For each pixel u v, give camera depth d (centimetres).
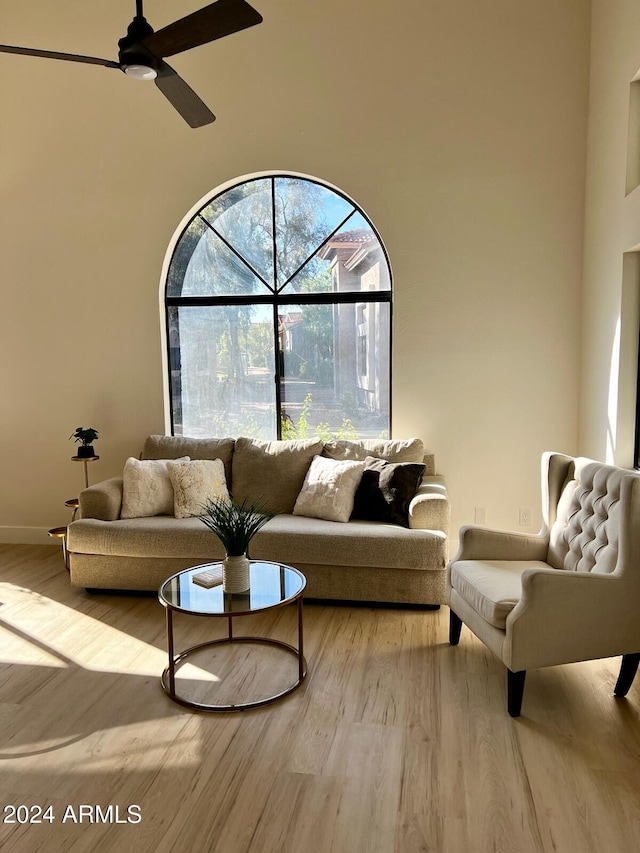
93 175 461
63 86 457
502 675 290
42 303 476
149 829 196
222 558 371
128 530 379
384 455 414
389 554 352
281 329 466
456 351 433
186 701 267
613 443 363
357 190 433
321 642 325
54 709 264
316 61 429
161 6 438
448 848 187
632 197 331
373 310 454
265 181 455
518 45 410
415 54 420
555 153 413
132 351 469
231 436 480
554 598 251
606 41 371
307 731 246
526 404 430
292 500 420
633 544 258
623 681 269
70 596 391
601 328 383
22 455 489
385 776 219
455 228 426
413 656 309
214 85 441
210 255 468
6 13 456
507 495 438
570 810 202
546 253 420
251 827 196
